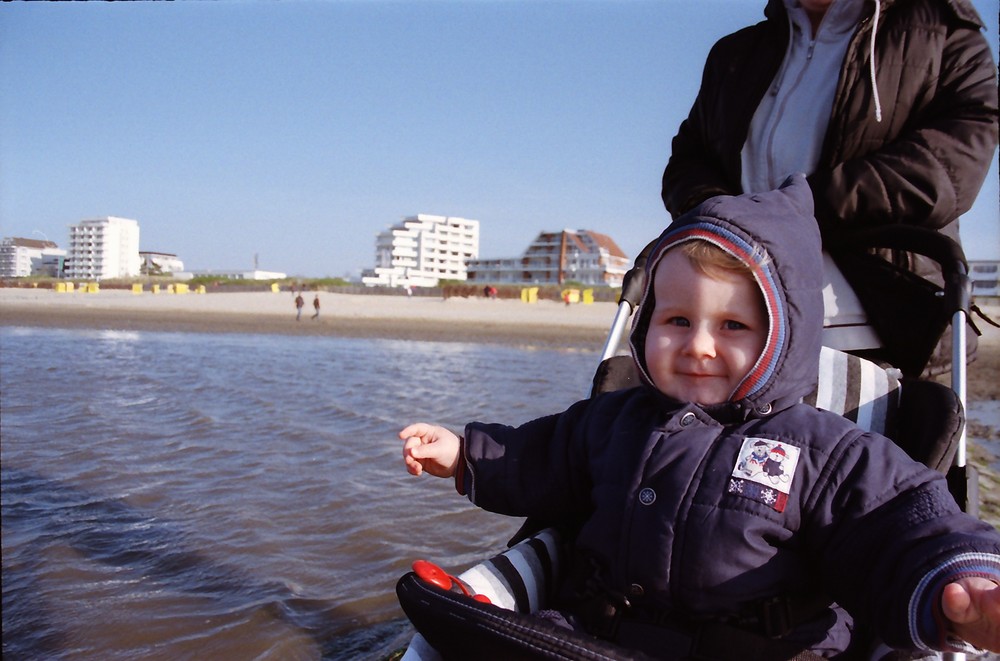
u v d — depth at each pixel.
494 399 10.09
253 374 13.23
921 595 1.29
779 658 1.52
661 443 1.73
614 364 2.28
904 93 2.37
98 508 4.96
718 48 2.78
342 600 3.65
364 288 69.25
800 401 1.75
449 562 4.10
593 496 1.83
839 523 1.54
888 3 2.39
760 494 1.60
